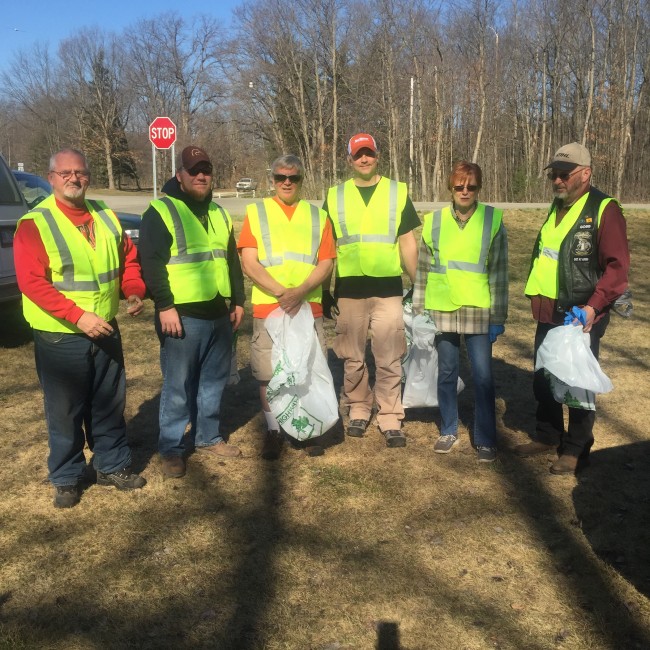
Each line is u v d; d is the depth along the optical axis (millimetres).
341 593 3195
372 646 2869
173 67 64000
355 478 4297
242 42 45844
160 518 3840
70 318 3654
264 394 4613
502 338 7582
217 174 62188
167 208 4102
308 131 46625
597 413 5414
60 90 70062
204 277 4199
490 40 40250
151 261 4062
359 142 4527
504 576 3328
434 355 5062
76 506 3965
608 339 7551
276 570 3367
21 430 5098
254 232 4398
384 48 39312
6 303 7324
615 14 38062
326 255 4480
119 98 66875
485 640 2900
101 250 3850
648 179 36938
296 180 4367
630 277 11398
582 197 4223
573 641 2896
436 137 38844
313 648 2861
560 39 41281
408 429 5105
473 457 4621
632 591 3217
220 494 4109
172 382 4270
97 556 3486
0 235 7113
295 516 3863
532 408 5559
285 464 4508
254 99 46688
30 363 6707
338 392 5879
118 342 4027
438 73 38750
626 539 3646
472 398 5859
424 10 38594
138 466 4480
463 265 4410
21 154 78625
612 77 37781
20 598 3172
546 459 4594
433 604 3121
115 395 4047
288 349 4344
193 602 3143
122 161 67062
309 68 45344
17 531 3709
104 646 2869
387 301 4750
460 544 3588
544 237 4414
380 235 4613
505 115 41969
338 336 4914
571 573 3350
